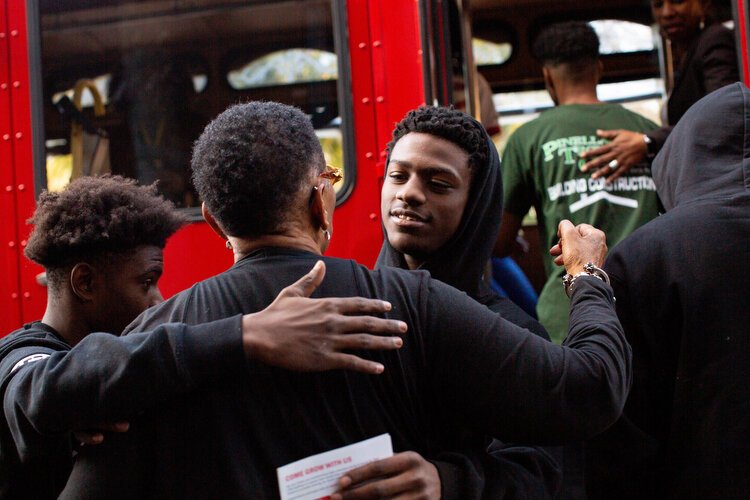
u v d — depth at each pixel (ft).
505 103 16.05
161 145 11.46
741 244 6.51
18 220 11.46
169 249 11.01
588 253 6.15
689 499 6.32
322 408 4.83
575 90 12.01
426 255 7.06
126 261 6.31
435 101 10.86
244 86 11.32
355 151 10.85
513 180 11.43
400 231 6.95
